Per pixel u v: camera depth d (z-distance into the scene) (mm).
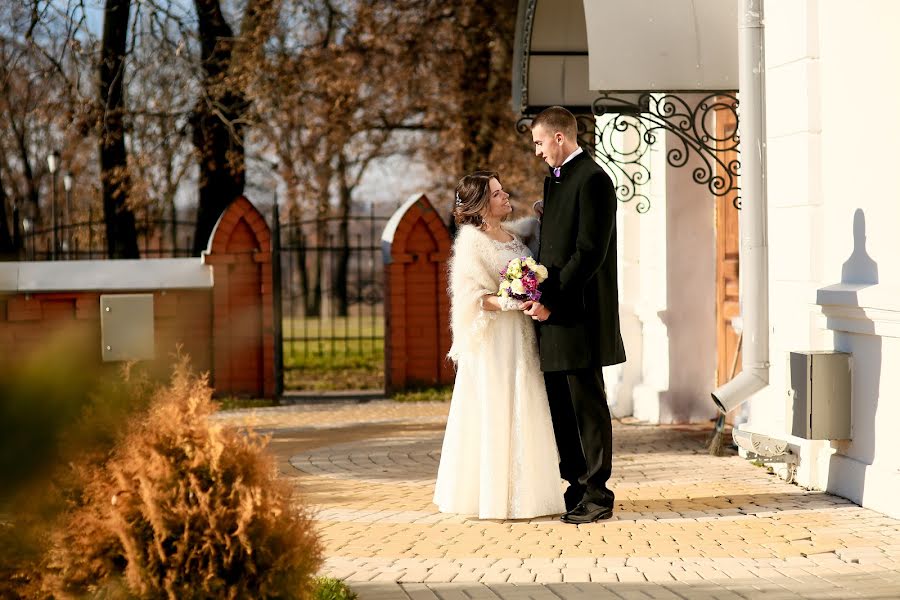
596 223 6125
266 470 3453
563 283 6137
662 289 10828
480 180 6547
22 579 3270
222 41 18531
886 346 6441
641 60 8555
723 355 10562
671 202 10609
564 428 6535
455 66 20156
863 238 6715
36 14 18188
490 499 6293
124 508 3283
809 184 7195
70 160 22516
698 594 4551
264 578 3330
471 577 4934
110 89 18203
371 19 19625
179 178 19516
